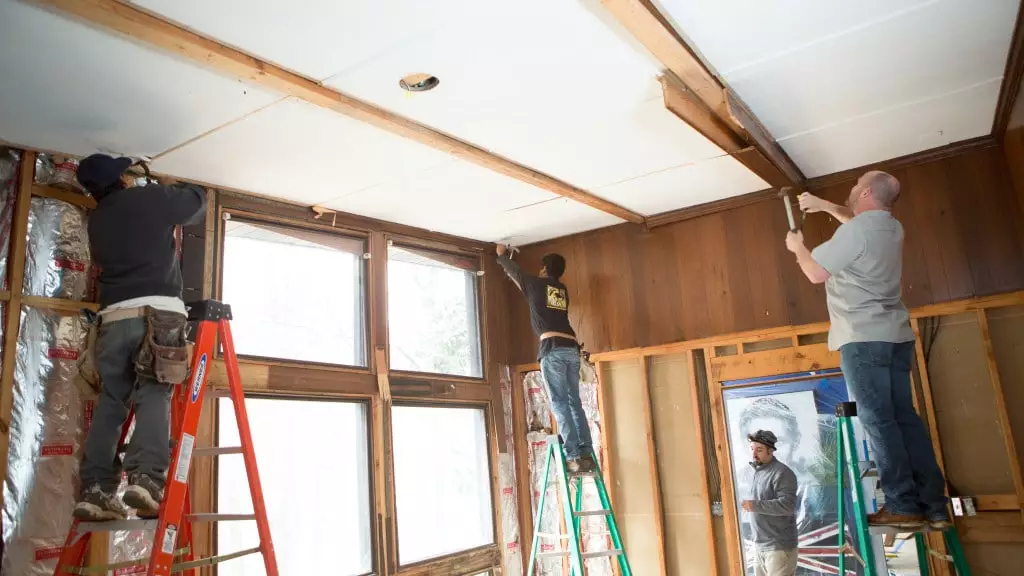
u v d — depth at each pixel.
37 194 3.09
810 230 4.34
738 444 4.36
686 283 4.74
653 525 4.64
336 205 4.23
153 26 2.26
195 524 3.28
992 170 3.87
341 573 3.95
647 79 2.93
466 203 4.38
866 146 3.91
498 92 2.97
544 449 5.15
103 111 2.86
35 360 2.97
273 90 2.77
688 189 4.41
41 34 2.29
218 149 3.32
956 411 3.82
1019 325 3.75
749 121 3.35
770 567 4.09
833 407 4.10
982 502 3.65
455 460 4.82
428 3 2.31
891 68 3.03
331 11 2.32
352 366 4.22
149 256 2.60
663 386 4.76
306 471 3.90
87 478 2.46
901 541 3.79
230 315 2.81
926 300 3.94
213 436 3.45
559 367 4.33
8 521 2.79
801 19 2.60
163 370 2.48
